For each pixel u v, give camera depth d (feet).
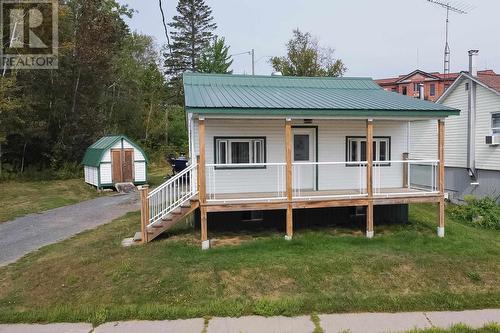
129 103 137.90
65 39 101.40
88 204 64.28
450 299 26.48
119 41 121.29
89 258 32.48
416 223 44.37
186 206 36.70
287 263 30.71
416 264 31.14
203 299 26.22
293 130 42.93
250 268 29.86
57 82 98.99
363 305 25.49
